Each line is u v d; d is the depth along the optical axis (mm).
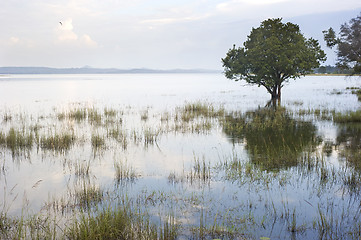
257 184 9531
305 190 8953
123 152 14000
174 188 9359
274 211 7539
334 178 9805
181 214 7582
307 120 22344
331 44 30625
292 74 32469
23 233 6727
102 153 13805
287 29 32062
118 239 6473
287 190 9000
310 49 32781
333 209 7668
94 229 6426
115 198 8625
